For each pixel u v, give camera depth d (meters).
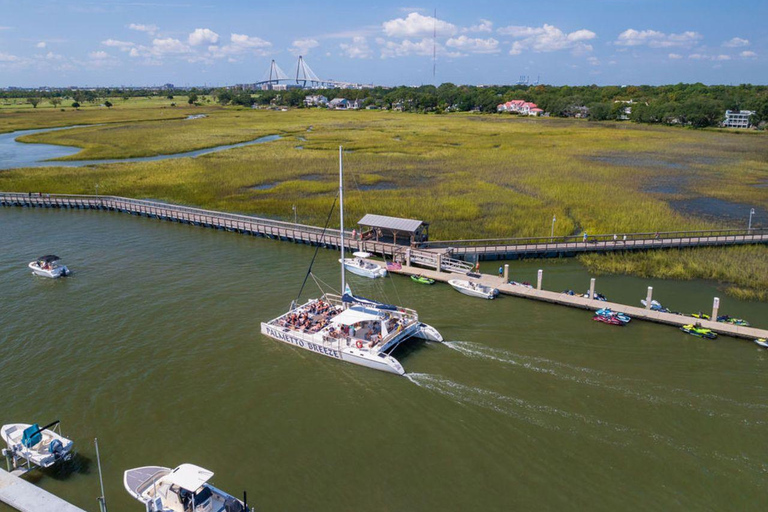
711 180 113.94
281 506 27.28
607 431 32.75
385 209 88.56
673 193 102.12
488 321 48.44
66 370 39.47
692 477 29.03
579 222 81.50
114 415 34.38
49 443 30.39
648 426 33.19
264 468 29.97
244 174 118.94
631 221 81.00
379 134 191.25
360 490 28.38
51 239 74.19
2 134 190.62
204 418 34.31
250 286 56.59
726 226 79.44
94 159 138.75
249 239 75.38
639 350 42.75
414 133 193.88
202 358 41.59
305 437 32.62
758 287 57.00
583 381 38.19
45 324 46.84
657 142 170.88
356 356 40.53
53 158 139.25
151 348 42.97
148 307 50.78
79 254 67.31
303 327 44.50
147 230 79.81
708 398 36.03
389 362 39.19
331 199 95.94
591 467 29.86
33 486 27.69
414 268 62.06
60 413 34.44
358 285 57.78
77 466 30.00
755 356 41.75
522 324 47.75
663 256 65.81
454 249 65.75
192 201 97.00
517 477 29.23
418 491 28.28
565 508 27.11
